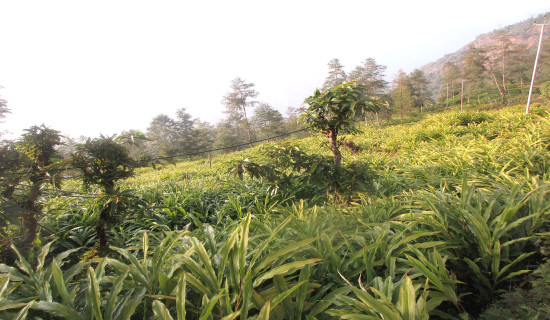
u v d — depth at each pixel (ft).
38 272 5.80
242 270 5.09
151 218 15.02
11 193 9.00
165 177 38.17
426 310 4.30
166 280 5.26
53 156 11.19
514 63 180.65
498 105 148.66
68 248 12.89
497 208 7.48
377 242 6.15
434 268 5.37
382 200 11.42
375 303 4.33
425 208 8.73
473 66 169.68
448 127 38.93
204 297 4.71
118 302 4.85
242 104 173.37
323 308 4.81
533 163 13.43
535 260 6.31
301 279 5.21
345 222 8.78
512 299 5.04
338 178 14.07
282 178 14.70
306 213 10.48
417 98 192.44
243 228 5.67
